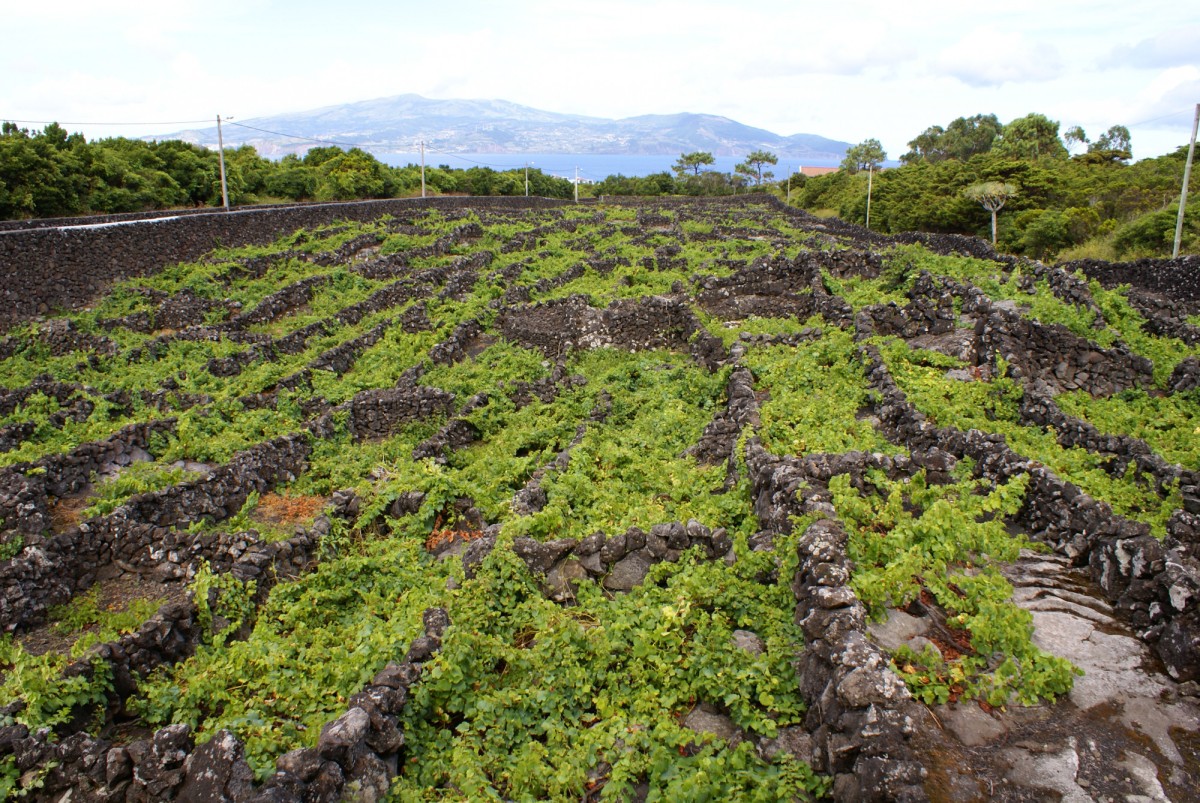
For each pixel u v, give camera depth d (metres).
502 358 26.02
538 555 11.23
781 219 59.56
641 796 7.23
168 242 36.31
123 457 17.45
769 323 25.80
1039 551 10.16
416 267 39.78
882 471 11.91
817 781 6.83
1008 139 69.69
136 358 25.31
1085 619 8.60
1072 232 41.62
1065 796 6.27
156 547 13.73
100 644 10.24
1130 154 60.09
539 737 8.35
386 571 13.15
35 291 28.89
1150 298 24.84
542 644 9.43
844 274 29.67
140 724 9.65
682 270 35.97
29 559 12.68
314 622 11.96
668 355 27.06
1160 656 7.87
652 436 18.34
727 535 11.62
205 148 60.09
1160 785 6.36
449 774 7.71
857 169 90.62
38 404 19.92
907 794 6.03
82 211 42.06
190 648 11.14
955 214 52.03
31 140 41.09
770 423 15.29
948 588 8.69
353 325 30.48
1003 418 15.75
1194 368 17.34
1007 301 21.70
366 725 7.56
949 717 7.07
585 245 46.25
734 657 8.61
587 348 28.27
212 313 29.98
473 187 85.88
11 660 10.64
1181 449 13.55
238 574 12.48
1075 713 7.17
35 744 7.80
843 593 8.08
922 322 21.78
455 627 9.15
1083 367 18.31
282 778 6.77
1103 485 11.91
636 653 9.00
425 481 15.32
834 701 7.06
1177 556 8.74
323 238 45.12
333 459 18.62
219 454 17.67
